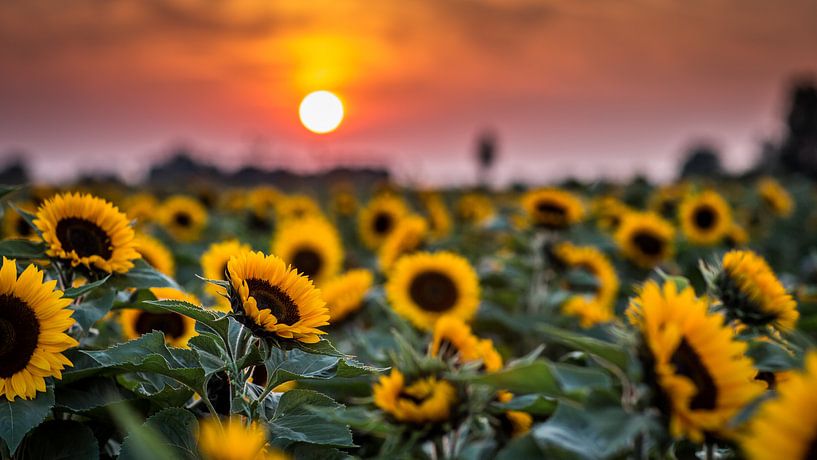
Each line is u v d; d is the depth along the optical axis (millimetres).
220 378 727
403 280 1671
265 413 736
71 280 825
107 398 749
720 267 797
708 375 531
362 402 824
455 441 826
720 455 670
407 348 828
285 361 709
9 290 697
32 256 812
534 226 2193
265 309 635
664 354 513
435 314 1643
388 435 783
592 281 2096
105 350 682
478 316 1765
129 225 855
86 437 723
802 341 785
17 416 666
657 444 530
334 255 2109
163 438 645
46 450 714
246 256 679
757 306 757
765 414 471
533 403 803
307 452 704
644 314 547
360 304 1606
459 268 1677
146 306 924
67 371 726
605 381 564
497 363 1000
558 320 1715
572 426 641
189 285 1725
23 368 680
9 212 1623
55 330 695
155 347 699
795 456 432
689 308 547
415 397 793
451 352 1004
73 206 833
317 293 679
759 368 728
